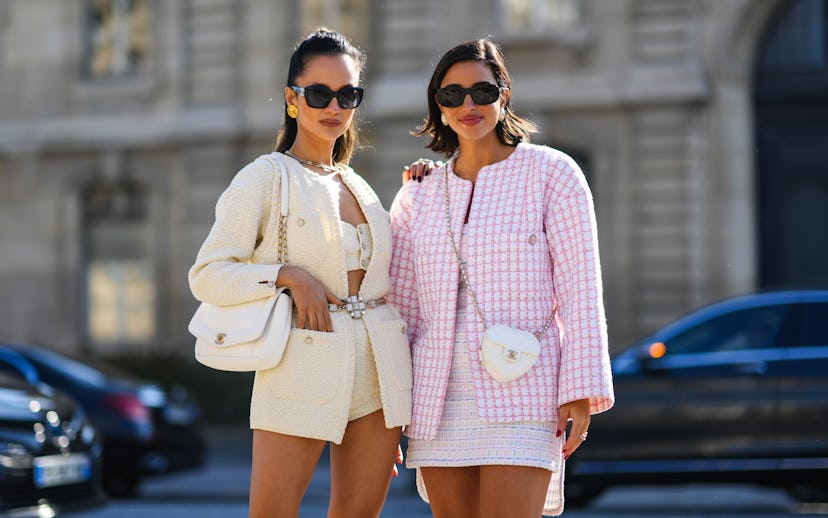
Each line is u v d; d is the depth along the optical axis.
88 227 22.66
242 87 21.50
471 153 4.66
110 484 11.88
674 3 19.17
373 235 4.52
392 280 4.69
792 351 9.91
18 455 7.85
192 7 21.81
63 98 22.52
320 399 4.31
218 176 21.47
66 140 22.39
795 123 19.06
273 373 4.32
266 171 4.43
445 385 4.43
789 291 10.15
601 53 19.38
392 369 4.45
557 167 4.47
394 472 4.66
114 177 22.25
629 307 19.20
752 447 9.82
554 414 4.36
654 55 19.25
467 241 4.50
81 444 8.59
